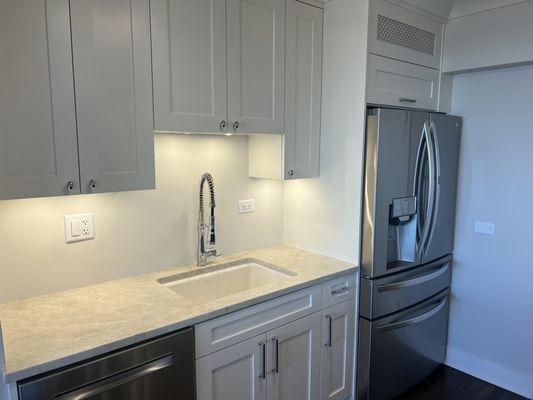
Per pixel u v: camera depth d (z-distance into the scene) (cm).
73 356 126
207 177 216
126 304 166
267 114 207
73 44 142
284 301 190
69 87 143
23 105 134
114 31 151
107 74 151
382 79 223
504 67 246
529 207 248
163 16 163
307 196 252
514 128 249
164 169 209
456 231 281
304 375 208
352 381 237
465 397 258
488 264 268
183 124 174
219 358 167
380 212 221
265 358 186
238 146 240
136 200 200
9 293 168
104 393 135
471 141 269
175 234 217
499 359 269
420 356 262
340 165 230
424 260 253
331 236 240
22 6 131
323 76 233
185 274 211
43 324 147
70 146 145
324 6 228
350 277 224
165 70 166
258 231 258
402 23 230
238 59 190
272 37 204
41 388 121
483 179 265
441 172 254
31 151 137
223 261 232
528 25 223
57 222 177
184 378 155
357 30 214
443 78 265
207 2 176
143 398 145
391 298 234
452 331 290
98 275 191
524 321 256
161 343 146
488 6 236
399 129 222
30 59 134
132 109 158
